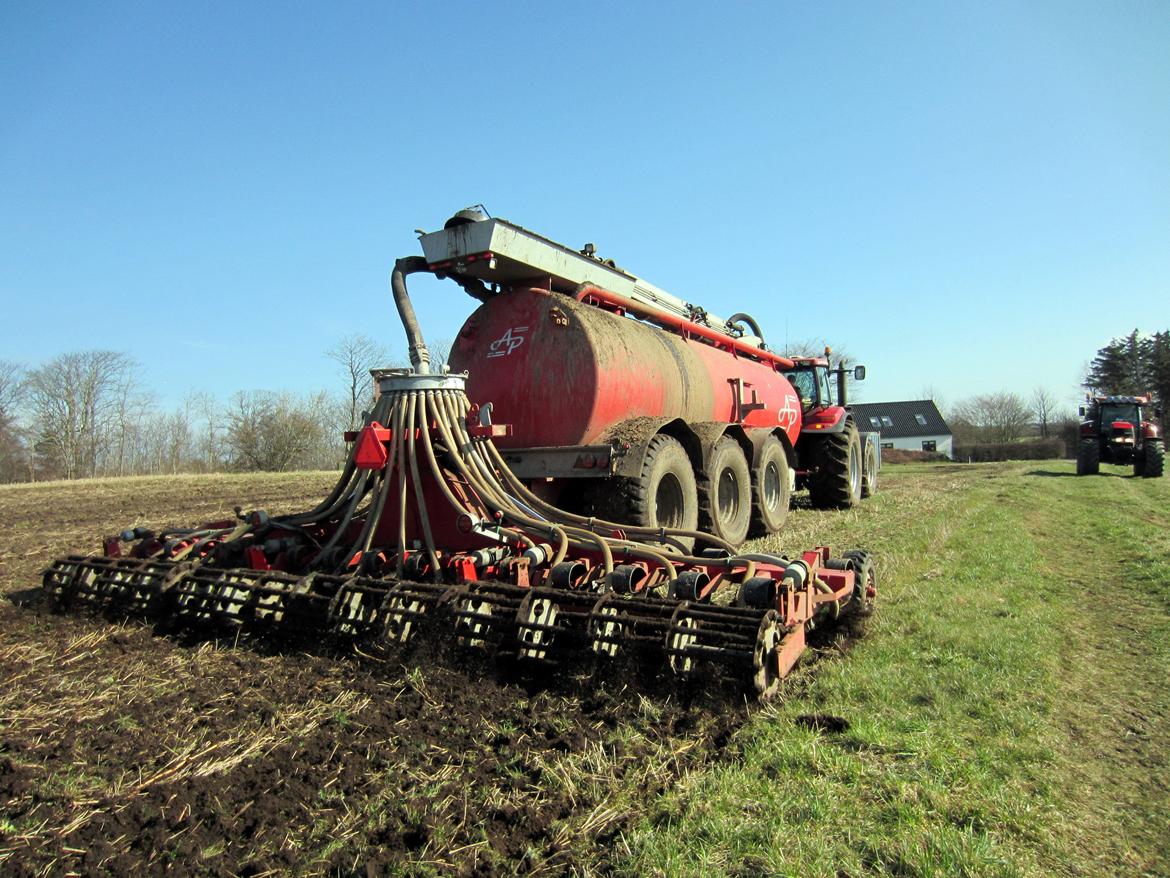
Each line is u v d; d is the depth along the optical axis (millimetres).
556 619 4562
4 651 5023
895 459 50344
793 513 13250
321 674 4527
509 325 7625
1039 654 5070
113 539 6430
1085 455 24547
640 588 5012
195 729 3824
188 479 25203
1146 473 23484
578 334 7309
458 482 5828
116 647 5082
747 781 3219
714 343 11078
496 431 5871
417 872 2705
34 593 6762
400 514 5523
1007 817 3016
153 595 5617
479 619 4520
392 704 4102
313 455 43156
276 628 5195
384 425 5867
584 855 2797
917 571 7762
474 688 4250
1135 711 4320
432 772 3408
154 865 2748
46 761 3498
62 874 2684
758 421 10961
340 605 4941
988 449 52250
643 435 7125
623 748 3584
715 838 2805
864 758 3461
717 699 4078
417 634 4762
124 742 3676
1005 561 8242
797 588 4559
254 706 4086
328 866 2764
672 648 4094
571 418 7266
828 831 2861
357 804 3139
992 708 4125
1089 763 3674
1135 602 6895
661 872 2598
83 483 23203
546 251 7441
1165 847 2947
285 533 6328
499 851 2844
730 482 9359
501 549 5438
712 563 5207
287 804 3143
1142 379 66750
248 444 41875
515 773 3379
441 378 5902
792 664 4520
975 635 5402
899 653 5047
